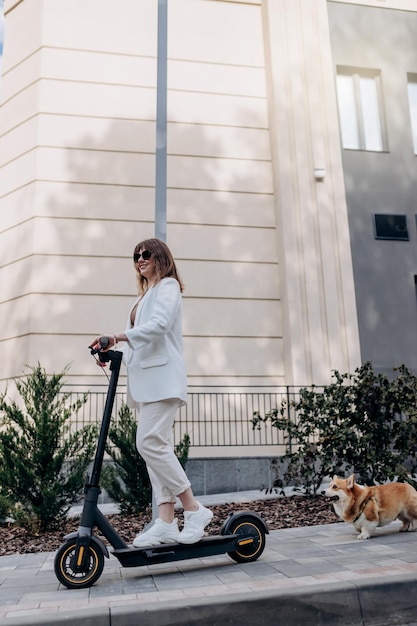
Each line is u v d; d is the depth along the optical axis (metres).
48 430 5.14
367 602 2.67
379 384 6.08
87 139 9.82
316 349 9.37
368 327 9.71
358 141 10.81
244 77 10.66
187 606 2.51
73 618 2.42
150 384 3.22
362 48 10.97
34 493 5.11
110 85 10.09
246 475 8.51
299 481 6.05
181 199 9.91
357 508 4.09
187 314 9.48
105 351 3.16
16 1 10.70
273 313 9.80
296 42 10.63
